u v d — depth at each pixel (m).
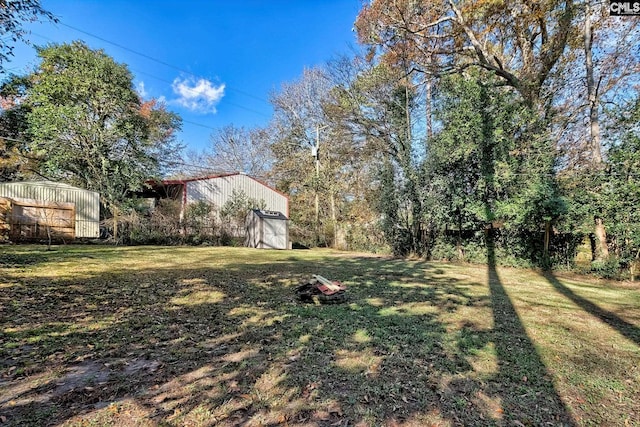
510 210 9.35
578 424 2.10
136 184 16.56
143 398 2.25
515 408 2.26
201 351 3.07
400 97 16.38
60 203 14.20
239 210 18.77
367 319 4.18
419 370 2.78
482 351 3.24
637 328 4.12
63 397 2.22
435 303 5.17
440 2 12.55
